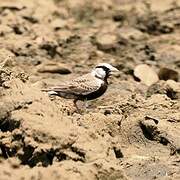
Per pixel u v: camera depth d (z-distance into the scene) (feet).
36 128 43.96
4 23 91.40
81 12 109.70
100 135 47.37
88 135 44.62
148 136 51.44
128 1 117.80
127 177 42.88
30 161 43.50
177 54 84.84
